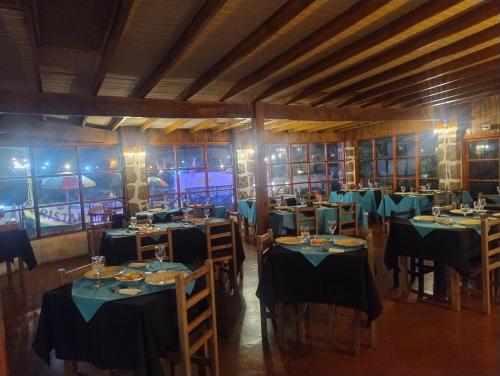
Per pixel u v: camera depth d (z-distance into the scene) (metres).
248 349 2.96
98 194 7.43
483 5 2.79
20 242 4.75
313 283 2.84
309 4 2.38
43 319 2.24
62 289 2.33
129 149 7.36
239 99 5.34
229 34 3.02
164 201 7.95
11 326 3.64
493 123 6.44
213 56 3.53
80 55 3.14
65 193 7.15
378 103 6.14
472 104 6.77
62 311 2.20
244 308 3.79
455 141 7.05
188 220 5.22
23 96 3.74
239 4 2.54
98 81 3.55
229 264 4.72
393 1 2.63
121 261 4.21
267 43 3.27
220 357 2.85
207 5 2.38
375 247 6.04
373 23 3.01
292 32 3.06
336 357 2.78
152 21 2.68
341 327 3.28
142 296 2.16
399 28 2.93
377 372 2.56
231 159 8.88
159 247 2.80
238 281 4.67
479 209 4.36
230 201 8.92
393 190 8.84
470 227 3.54
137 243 3.81
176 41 3.04
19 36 2.70
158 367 2.00
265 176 5.15
